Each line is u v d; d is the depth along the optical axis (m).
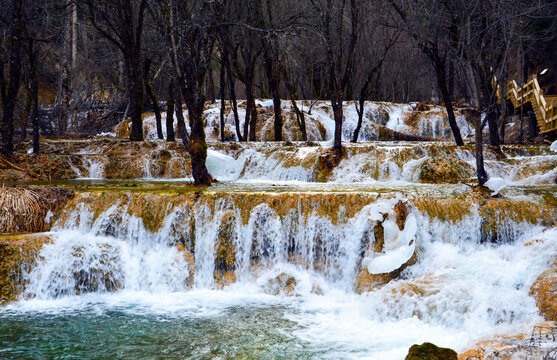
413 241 8.04
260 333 6.43
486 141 22.80
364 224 8.55
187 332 6.48
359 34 22.22
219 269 8.86
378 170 13.62
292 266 8.76
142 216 9.30
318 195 8.99
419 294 6.90
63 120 25.80
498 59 14.05
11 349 5.91
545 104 21.34
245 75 20.44
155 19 12.21
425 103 30.06
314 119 25.44
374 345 5.94
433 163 12.66
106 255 8.81
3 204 9.31
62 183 13.22
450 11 12.98
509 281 7.12
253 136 20.72
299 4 20.42
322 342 6.08
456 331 6.26
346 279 8.48
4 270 8.03
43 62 27.11
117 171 15.75
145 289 8.71
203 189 10.91
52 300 8.13
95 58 31.00
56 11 21.31
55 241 8.62
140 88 18.09
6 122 14.73
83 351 5.85
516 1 12.01
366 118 27.72
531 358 4.48
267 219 8.97
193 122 12.20
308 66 28.62
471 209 8.63
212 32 12.89
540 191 9.48
